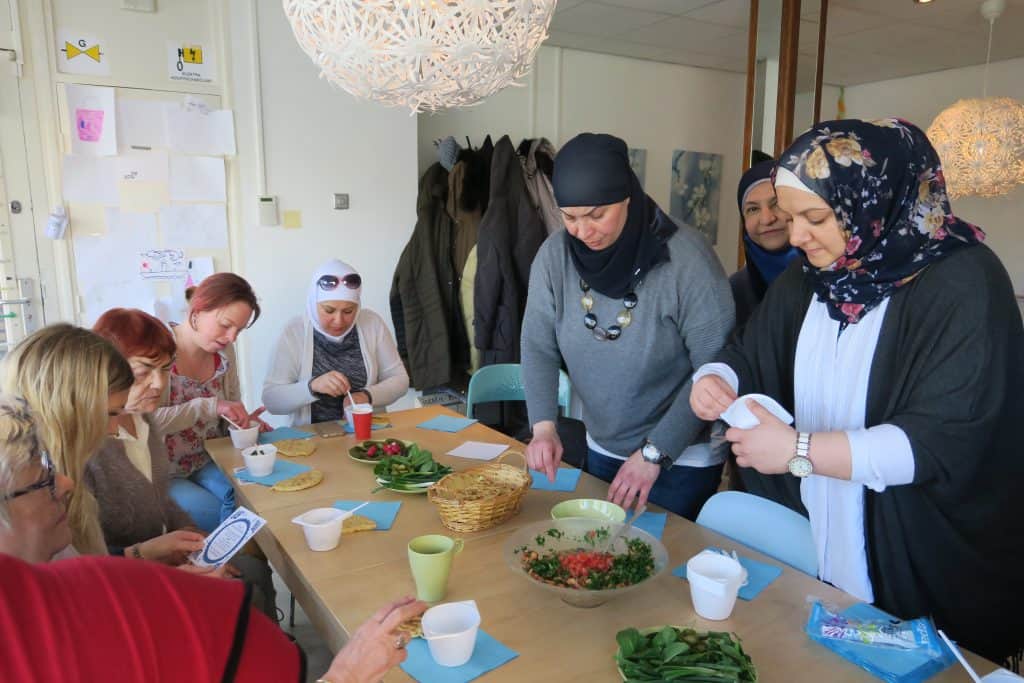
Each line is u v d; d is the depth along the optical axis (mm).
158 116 3281
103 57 3146
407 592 1233
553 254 1888
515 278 3781
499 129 4645
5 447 882
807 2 3859
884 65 5434
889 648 1026
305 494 1709
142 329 1746
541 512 1604
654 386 1816
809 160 1166
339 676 856
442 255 4043
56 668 557
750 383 1450
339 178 3758
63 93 3084
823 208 1171
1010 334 1113
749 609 1168
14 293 3125
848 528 1256
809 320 1353
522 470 1820
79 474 1297
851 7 3982
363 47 1451
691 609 1173
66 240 3184
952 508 1166
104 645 584
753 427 1179
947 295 1132
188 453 2273
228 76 3402
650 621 1137
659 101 5336
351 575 1297
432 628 1049
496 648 1062
